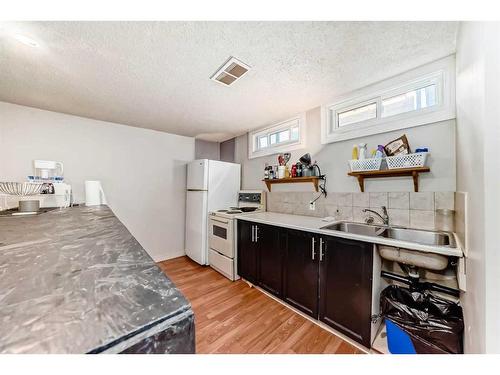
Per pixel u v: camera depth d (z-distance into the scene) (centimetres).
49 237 87
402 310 127
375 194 190
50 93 203
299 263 184
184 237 364
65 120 258
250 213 276
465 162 108
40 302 38
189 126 313
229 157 393
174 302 39
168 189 346
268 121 291
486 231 65
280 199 283
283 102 229
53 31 122
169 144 348
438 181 156
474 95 84
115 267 56
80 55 145
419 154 153
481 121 71
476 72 80
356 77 179
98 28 120
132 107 240
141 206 318
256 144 340
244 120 288
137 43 134
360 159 188
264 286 219
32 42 131
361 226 191
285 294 196
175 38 130
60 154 254
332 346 147
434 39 133
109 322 33
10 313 34
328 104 227
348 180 213
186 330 36
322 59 153
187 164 369
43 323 32
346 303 152
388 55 149
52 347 27
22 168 230
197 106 238
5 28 119
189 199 339
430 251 118
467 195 100
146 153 324
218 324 171
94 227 109
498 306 63
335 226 194
